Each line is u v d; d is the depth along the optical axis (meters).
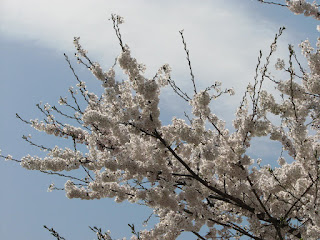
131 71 5.48
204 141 5.49
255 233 6.36
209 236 6.87
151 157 5.98
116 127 5.73
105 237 5.96
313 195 5.70
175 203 5.73
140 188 6.52
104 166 5.78
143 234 6.66
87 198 6.65
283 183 5.75
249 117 5.54
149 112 5.56
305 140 5.57
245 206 6.24
